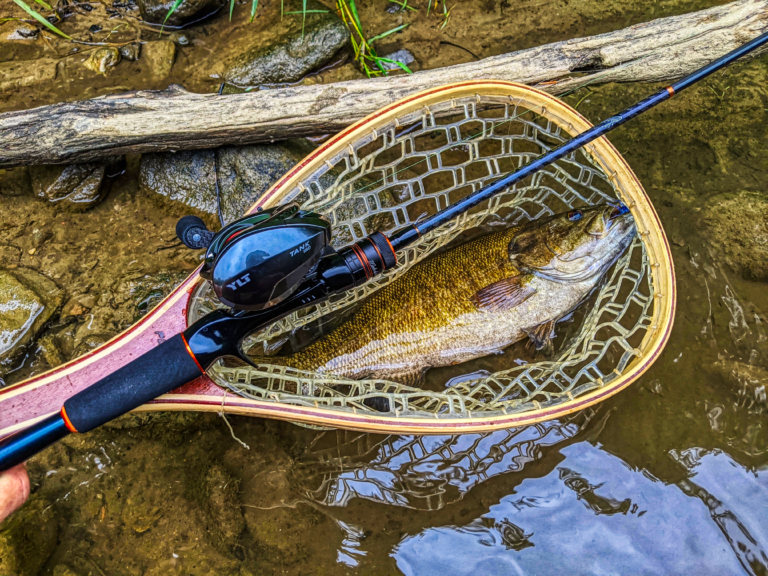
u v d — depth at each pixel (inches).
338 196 22.1
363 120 17.4
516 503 18.4
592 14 27.0
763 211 21.3
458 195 23.4
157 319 16.3
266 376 17.6
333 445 19.6
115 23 26.2
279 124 21.6
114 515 18.6
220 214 22.5
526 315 20.9
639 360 17.4
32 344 20.4
